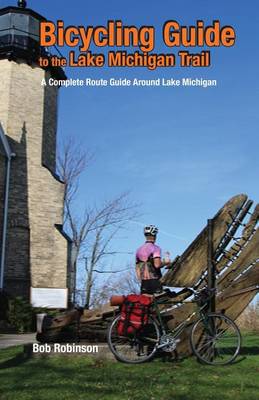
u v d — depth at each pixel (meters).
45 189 23.11
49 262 22.36
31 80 23.97
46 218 22.80
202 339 6.53
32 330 17.56
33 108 23.77
